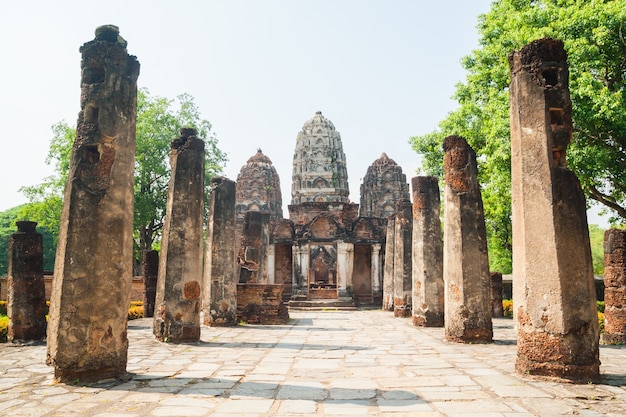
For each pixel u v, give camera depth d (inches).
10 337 486.0
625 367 336.2
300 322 739.4
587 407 229.5
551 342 288.0
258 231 903.7
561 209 296.0
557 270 290.2
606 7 589.9
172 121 1284.4
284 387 273.6
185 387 273.1
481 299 471.8
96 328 291.4
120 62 322.3
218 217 655.1
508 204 832.9
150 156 1252.5
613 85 660.7
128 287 314.8
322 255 1592.0
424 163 1009.5
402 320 768.3
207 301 653.3
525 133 308.7
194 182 488.1
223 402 240.5
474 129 866.8
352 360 367.6
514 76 320.5
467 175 488.4
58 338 285.7
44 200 1245.1
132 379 295.0
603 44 604.1
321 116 1692.9
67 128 1222.3
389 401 242.2
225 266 651.5
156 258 797.9
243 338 510.9
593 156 610.5
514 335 532.4
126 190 318.0
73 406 233.0
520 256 305.4
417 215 660.7
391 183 1622.8
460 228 480.1
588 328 286.7
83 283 291.7
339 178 1631.4
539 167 301.6
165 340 464.8
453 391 262.5
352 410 226.1
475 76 817.5
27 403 239.0
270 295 711.7
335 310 1114.1
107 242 303.1
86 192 301.4
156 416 216.1
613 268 511.8
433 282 643.5
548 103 305.4
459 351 413.7
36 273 499.2
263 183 1695.4
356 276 1342.3
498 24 773.3
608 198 732.0
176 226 479.2
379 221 1318.9
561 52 311.1
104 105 311.4
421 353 402.6
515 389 265.6
